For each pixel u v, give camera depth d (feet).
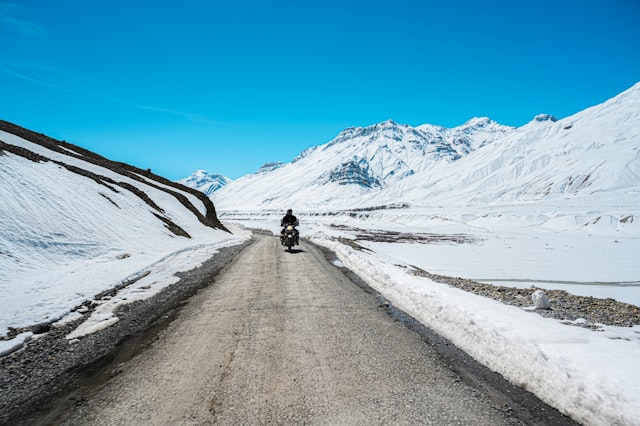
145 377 12.90
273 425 9.85
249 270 38.09
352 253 48.98
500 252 99.60
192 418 10.22
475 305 20.25
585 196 451.94
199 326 18.84
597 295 41.55
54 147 91.25
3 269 28.86
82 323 19.53
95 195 61.00
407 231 227.20
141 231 59.21
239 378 12.75
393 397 11.44
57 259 35.58
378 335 17.37
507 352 14.15
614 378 11.15
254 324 19.15
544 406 10.96
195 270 37.91
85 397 11.52
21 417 10.41
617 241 152.56
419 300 22.98
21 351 15.56
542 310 21.54
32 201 43.45
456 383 12.43
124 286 28.89
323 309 22.21
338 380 12.60
